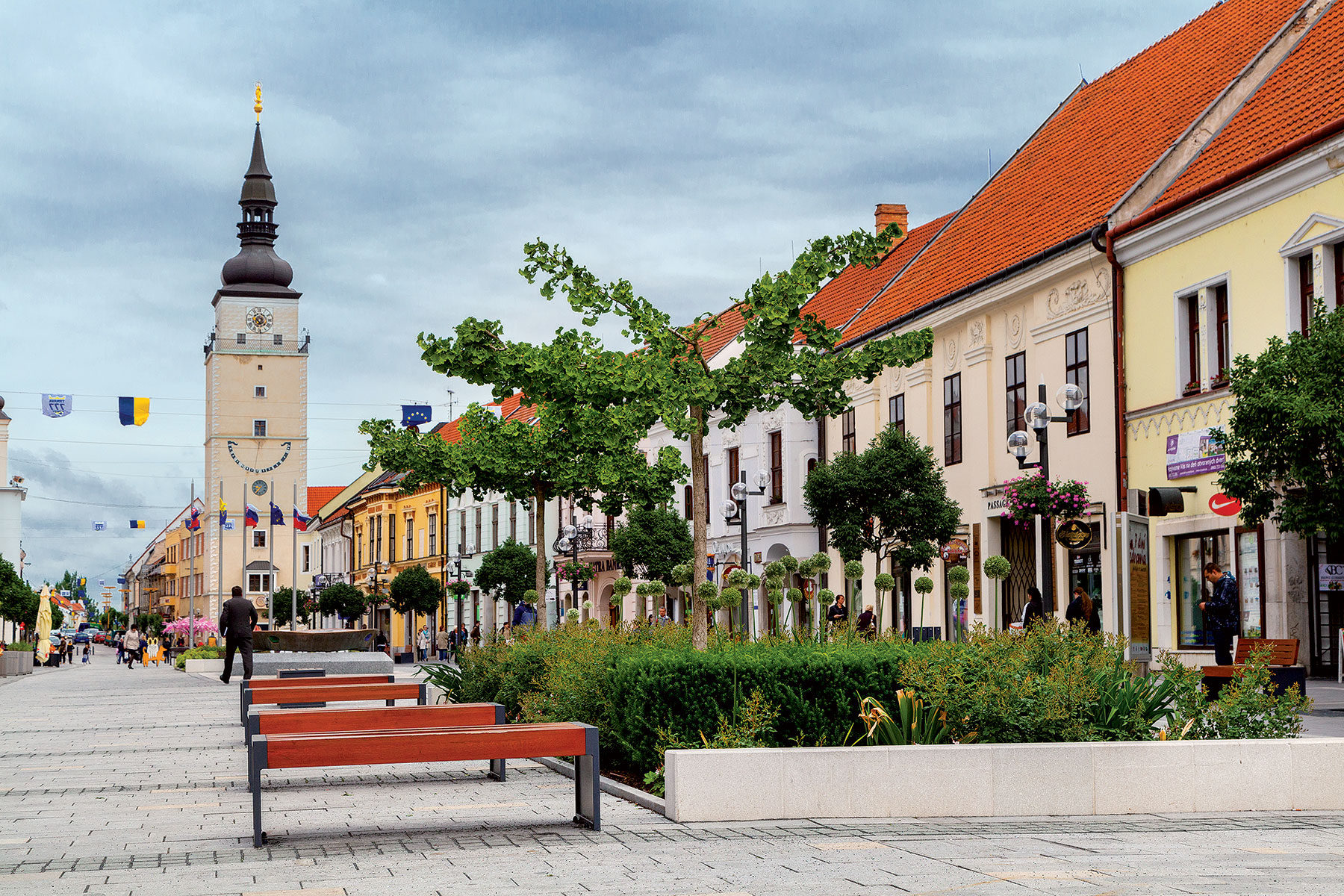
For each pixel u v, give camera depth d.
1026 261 30.27
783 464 43.94
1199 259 25.38
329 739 9.05
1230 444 18.48
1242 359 18.59
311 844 8.93
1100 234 27.81
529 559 60.31
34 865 8.18
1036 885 7.02
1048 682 10.62
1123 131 31.88
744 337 15.27
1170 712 11.05
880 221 48.47
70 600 156.50
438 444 25.64
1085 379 29.00
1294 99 24.69
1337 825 9.31
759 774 9.68
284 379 114.56
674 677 11.06
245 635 30.91
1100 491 28.36
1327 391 17.33
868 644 12.35
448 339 18.05
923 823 9.46
